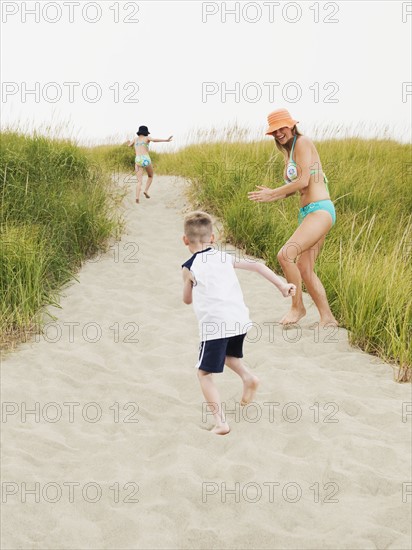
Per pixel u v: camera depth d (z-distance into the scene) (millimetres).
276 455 3666
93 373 4996
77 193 9062
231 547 2895
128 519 3100
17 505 3230
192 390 4660
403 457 3592
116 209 9883
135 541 2955
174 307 6613
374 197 9547
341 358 5188
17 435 3984
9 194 8219
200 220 4066
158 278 7477
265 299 6707
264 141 12477
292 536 2922
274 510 3148
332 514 3096
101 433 4098
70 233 8023
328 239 8008
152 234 9211
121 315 6316
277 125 5434
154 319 6191
